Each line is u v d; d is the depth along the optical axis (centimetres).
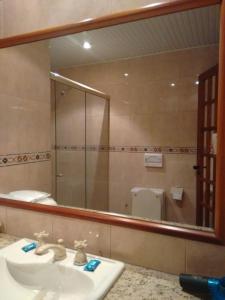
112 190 115
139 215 106
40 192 129
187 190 99
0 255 101
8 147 136
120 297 76
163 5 92
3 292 90
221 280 75
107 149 118
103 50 115
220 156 83
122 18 99
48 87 130
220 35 83
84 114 123
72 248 109
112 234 101
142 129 110
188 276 80
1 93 134
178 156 102
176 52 100
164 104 105
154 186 106
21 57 130
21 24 126
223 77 82
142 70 109
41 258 99
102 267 92
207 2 86
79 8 111
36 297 92
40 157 130
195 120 97
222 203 83
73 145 125
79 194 121
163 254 93
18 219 122
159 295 77
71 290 91
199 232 87
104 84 119
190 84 98
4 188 135
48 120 129
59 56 124
